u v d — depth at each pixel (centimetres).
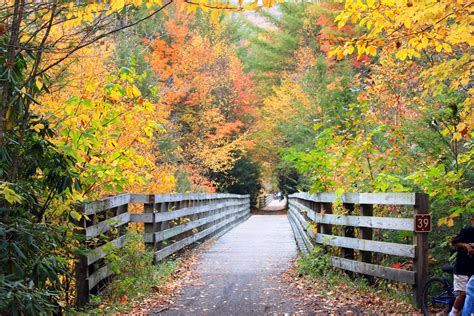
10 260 480
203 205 1703
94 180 735
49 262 536
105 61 1516
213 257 1316
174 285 911
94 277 748
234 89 3575
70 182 599
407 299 749
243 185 3869
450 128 805
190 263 1200
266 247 1550
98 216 810
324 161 1009
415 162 934
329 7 2845
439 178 761
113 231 853
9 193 478
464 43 877
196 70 2988
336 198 913
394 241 952
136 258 895
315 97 2220
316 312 704
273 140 3631
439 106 889
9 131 568
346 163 1022
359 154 965
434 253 840
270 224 2691
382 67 1095
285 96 3120
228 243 1683
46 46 566
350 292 818
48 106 764
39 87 578
